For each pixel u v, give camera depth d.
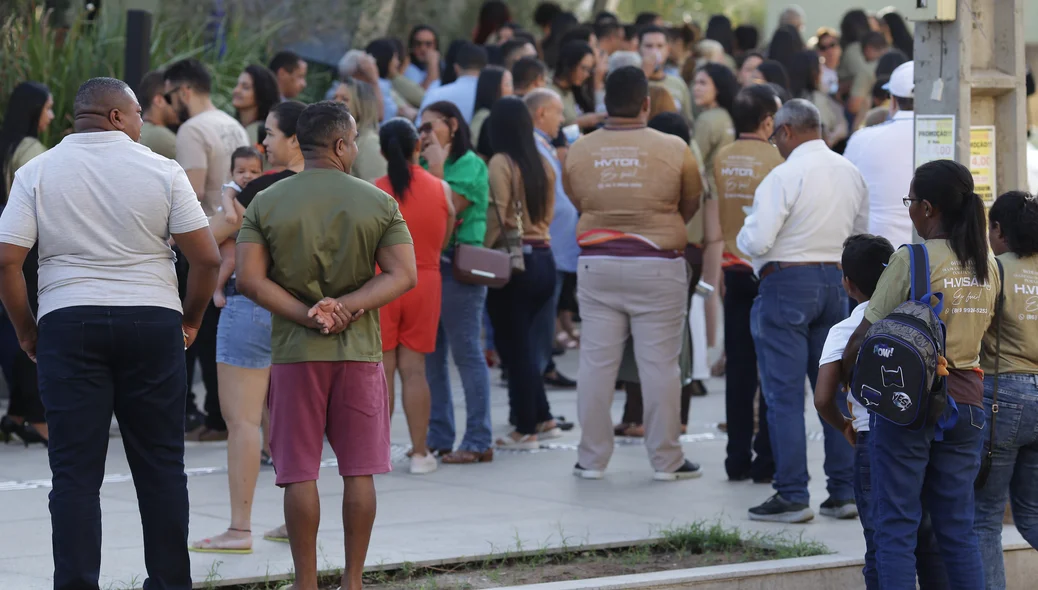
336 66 20.50
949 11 9.25
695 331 15.41
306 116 7.38
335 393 7.30
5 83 15.97
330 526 9.29
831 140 17.19
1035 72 28.70
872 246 7.78
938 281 7.29
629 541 8.97
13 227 6.85
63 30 17.00
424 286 10.96
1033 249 7.69
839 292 9.97
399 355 11.21
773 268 9.97
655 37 16.16
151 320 6.96
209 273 7.20
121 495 10.05
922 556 7.75
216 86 17.69
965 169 7.39
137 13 13.95
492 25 20.30
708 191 12.79
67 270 6.89
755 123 11.02
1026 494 7.91
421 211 10.79
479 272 11.33
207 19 19.94
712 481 11.16
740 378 11.11
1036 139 19.78
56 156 6.95
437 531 9.19
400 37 23.23
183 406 7.16
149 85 12.39
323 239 7.21
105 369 6.96
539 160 11.94
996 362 7.65
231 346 8.58
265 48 20.08
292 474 7.27
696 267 11.73
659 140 10.85
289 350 7.26
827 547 8.89
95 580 6.91
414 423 11.24
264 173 9.03
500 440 12.53
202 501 10.02
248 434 8.57
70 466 6.89
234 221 8.75
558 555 8.72
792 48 18.42
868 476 7.73
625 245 10.88
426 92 17.69
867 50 19.67
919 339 7.01
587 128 15.37
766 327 9.99
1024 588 9.00
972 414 7.32
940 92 9.39
